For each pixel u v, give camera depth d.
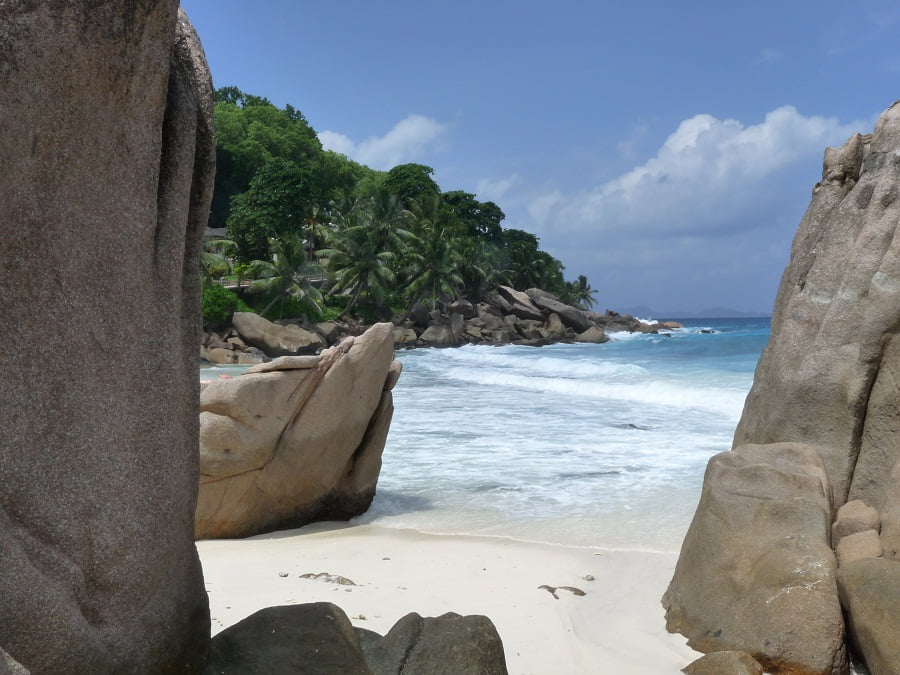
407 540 8.40
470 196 90.38
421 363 39.50
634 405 19.89
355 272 58.62
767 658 4.77
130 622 2.70
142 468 2.76
